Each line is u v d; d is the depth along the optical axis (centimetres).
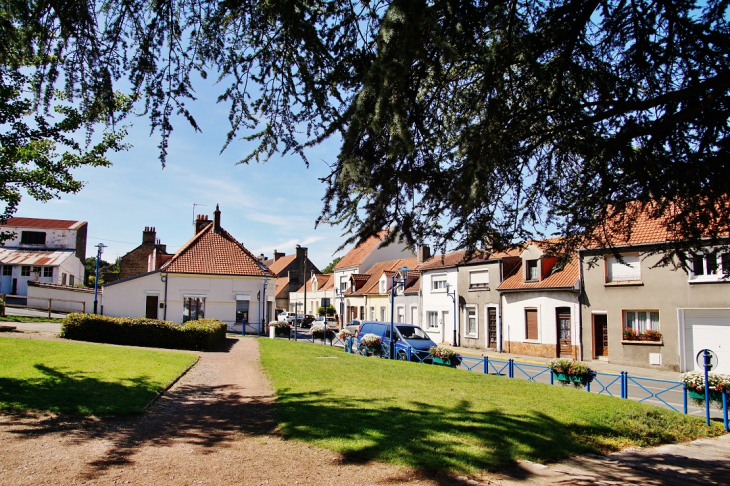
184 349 1850
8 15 477
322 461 584
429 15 391
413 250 557
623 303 2217
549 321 2595
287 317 5059
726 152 505
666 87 550
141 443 631
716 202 544
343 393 991
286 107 571
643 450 766
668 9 480
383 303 4403
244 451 614
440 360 1658
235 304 3322
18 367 1037
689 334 1994
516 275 2905
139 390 930
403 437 675
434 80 531
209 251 3438
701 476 630
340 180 464
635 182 567
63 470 518
